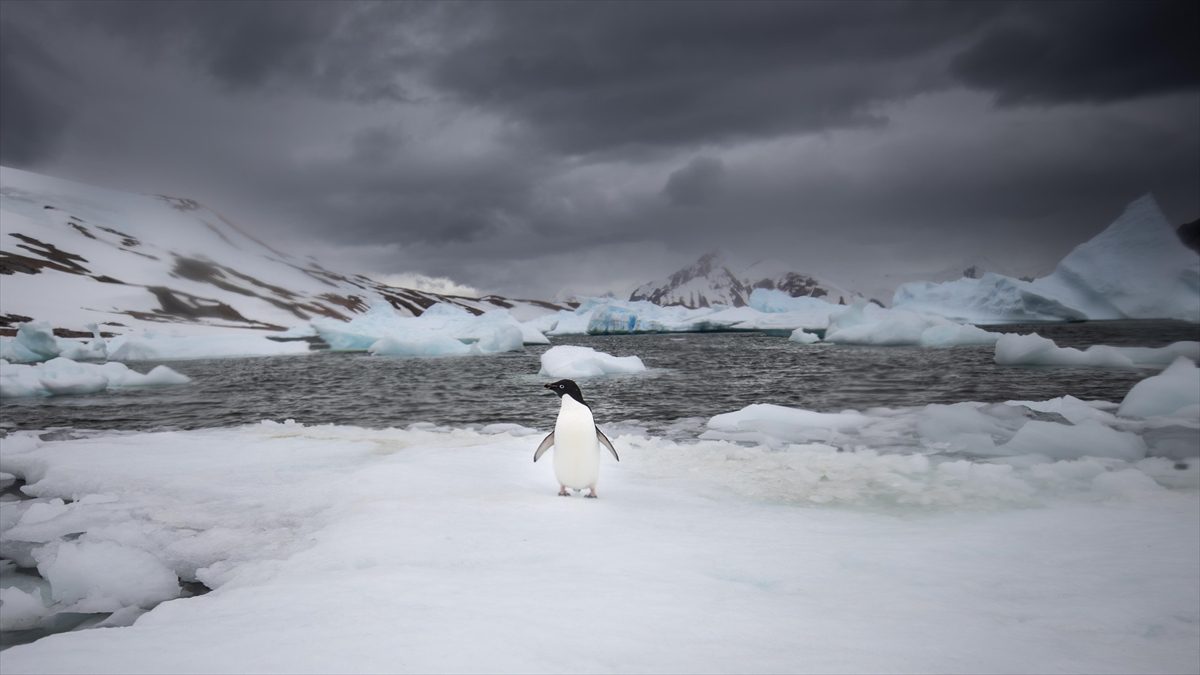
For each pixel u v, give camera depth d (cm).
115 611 470
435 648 258
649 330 7350
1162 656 266
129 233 18075
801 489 668
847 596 344
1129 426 1038
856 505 603
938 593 350
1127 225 5503
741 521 531
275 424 1248
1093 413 1139
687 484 695
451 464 780
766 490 664
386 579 361
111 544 514
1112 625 304
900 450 948
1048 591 355
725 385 2106
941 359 2934
